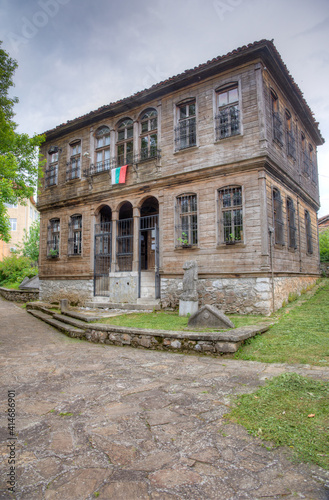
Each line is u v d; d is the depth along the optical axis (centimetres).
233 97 1073
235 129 1045
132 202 1296
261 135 979
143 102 1289
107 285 1448
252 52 995
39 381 461
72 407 357
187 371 480
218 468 232
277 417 303
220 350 568
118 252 1364
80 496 205
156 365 525
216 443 266
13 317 1301
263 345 586
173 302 1118
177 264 1123
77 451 261
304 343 579
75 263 1495
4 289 2278
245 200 994
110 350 670
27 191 1234
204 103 1115
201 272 1048
